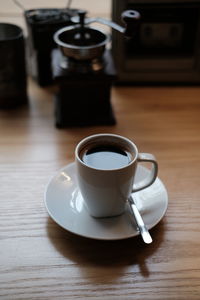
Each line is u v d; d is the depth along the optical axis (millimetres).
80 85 805
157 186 668
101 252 600
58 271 574
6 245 604
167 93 950
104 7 1004
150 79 960
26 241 611
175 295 550
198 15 887
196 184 711
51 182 665
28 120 858
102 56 806
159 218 616
